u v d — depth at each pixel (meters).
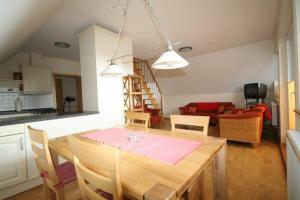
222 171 1.33
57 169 1.49
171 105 7.07
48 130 2.14
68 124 2.33
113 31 2.98
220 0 2.19
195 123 1.63
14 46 2.53
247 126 3.16
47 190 1.43
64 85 6.86
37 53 4.02
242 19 2.75
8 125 1.83
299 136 1.24
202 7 2.34
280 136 3.26
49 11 1.86
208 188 1.24
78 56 4.46
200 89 6.15
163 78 6.50
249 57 4.43
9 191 1.86
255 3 2.29
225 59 4.75
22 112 3.69
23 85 3.64
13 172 1.86
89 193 0.87
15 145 1.88
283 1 2.09
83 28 2.81
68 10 2.27
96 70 2.67
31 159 1.99
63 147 1.34
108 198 0.99
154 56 5.11
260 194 1.74
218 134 3.98
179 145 1.25
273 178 2.04
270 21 2.85
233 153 2.91
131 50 3.40
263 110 3.32
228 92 5.71
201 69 5.41
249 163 2.49
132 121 2.27
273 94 4.62
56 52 4.05
